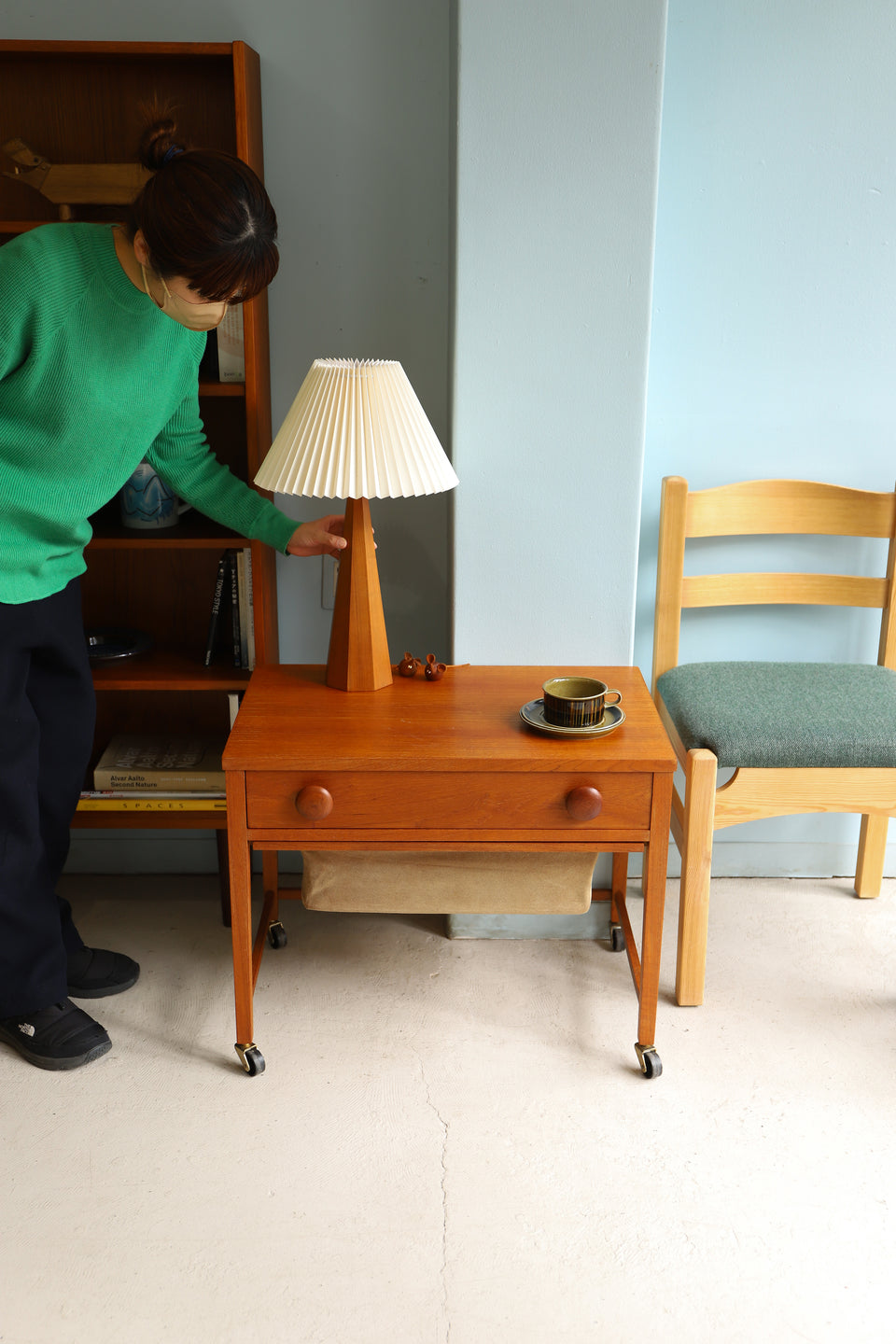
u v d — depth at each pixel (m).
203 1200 1.59
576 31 1.76
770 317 2.13
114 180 1.89
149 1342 1.38
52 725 1.90
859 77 1.99
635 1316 1.41
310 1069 1.85
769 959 2.15
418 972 2.12
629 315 1.90
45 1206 1.58
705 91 2.00
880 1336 1.39
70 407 1.57
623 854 2.15
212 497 1.93
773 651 2.33
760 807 1.92
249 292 1.45
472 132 1.81
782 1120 1.74
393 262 2.11
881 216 2.07
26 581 1.71
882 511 2.14
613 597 2.07
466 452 1.98
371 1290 1.45
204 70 1.97
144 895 2.37
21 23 1.98
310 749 1.66
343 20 1.98
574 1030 1.95
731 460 2.22
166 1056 1.88
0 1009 1.86
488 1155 1.67
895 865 2.44
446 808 1.69
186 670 2.14
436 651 2.34
